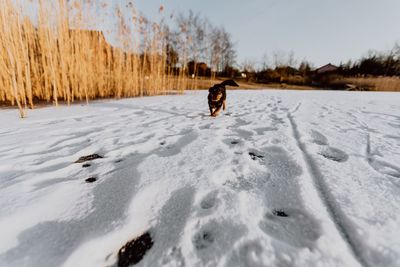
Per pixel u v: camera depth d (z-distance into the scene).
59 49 5.27
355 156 2.07
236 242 1.05
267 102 6.52
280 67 35.66
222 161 1.96
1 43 4.66
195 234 1.12
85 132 2.94
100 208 1.30
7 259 0.95
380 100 7.27
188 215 1.24
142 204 1.34
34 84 5.70
